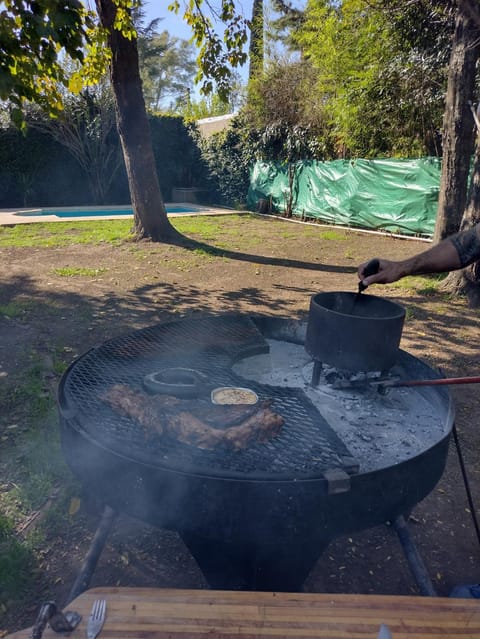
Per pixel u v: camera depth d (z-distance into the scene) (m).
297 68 15.33
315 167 13.61
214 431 1.66
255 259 8.91
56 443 3.04
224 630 1.24
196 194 18.52
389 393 2.33
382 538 2.48
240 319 3.10
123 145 9.49
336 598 1.38
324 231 12.41
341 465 1.53
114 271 7.73
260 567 1.67
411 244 10.62
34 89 3.77
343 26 12.49
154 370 2.26
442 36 10.16
